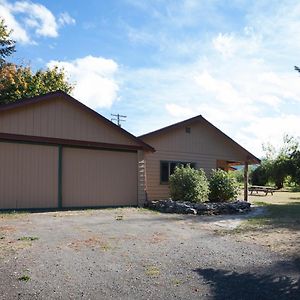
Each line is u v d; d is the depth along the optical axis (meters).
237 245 8.03
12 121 12.63
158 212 13.81
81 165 14.28
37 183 13.14
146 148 15.94
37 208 13.09
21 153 12.87
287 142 38.81
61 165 13.70
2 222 10.03
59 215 11.90
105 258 6.68
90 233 8.90
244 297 5.01
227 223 11.35
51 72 29.39
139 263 6.44
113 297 4.89
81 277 5.62
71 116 13.92
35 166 13.13
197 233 9.44
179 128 19.02
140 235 8.90
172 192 16.12
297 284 5.54
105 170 14.88
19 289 5.05
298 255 7.20
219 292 5.17
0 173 12.45
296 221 11.90
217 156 20.67
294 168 37.03
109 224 10.40
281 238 8.84
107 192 14.88
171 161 18.67
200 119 19.64
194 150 19.66
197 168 19.67
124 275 5.77
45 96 13.16
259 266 6.42
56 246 7.39
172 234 9.19
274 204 18.84
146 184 17.56
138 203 15.59
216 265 6.45
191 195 15.55
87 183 14.38
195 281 5.59
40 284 5.27
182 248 7.64
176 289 5.24
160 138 18.39
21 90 26.86
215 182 16.86
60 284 5.29
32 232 8.70
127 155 15.55
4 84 26.31
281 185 39.75
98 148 14.75
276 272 6.09
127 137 15.42
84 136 14.20
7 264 6.09
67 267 6.07
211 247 7.80
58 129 13.58
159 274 5.86
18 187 12.76
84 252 7.02
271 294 5.13
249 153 21.69
